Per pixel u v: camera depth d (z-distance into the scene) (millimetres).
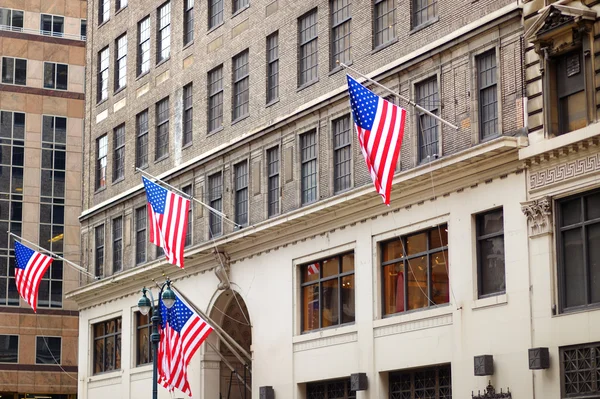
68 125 94750
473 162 39125
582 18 35125
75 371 91312
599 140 34562
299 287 49094
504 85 39000
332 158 47375
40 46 94938
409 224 42781
